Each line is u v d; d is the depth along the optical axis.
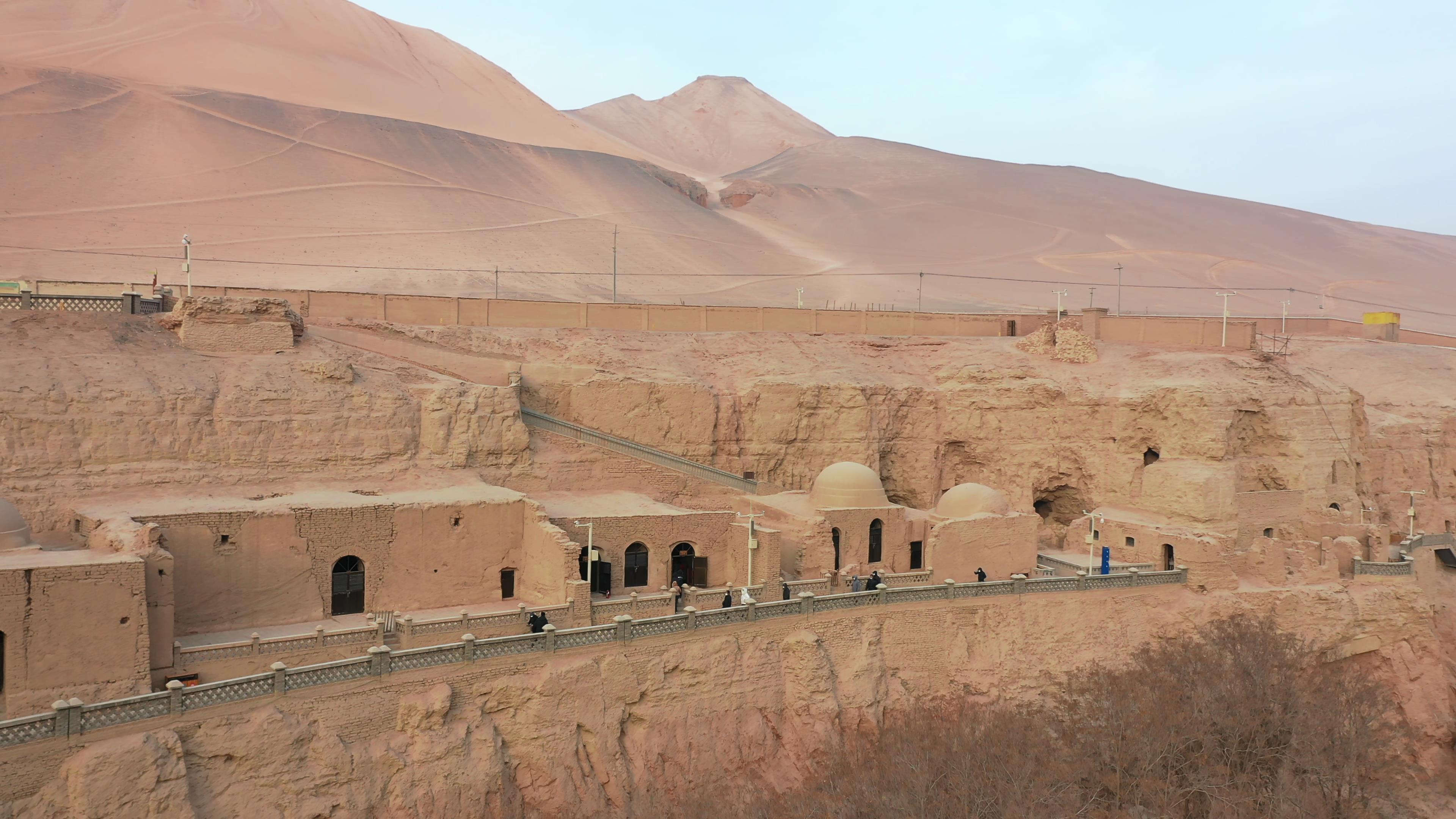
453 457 39.69
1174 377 52.62
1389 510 59.78
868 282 142.62
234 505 32.25
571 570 34.25
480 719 28.98
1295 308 150.50
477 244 119.06
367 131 139.38
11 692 25.16
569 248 126.88
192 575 30.84
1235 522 48.25
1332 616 44.44
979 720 33.28
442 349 45.66
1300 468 51.56
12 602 25.16
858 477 43.78
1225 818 29.59
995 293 145.62
